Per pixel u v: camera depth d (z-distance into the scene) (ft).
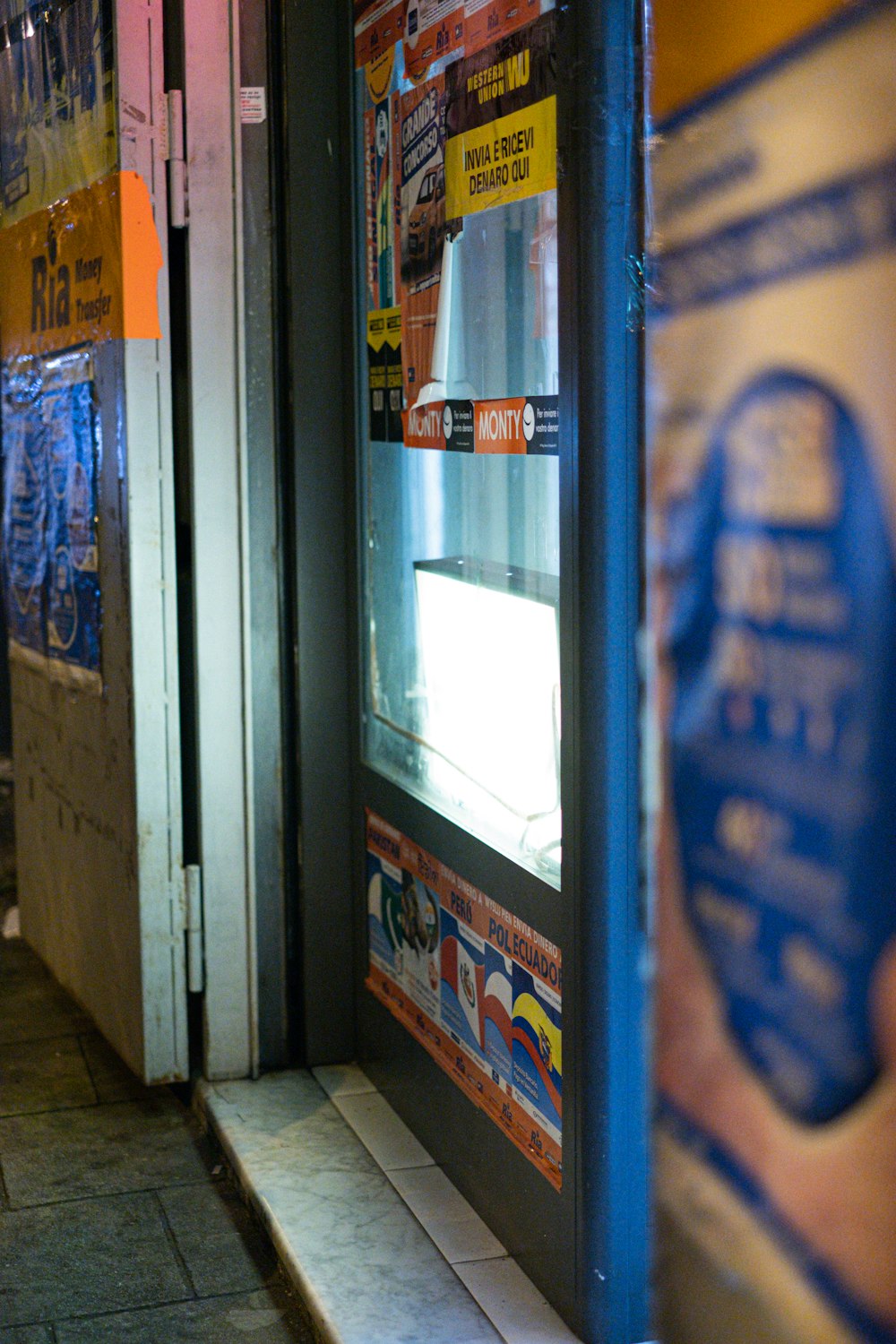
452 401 8.98
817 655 4.42
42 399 12.37
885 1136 4.21
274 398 10.87
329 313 10.78
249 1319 8.50
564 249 7.12
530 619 8.16
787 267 4.55
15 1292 8.78
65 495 11.95
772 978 4.70
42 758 13.11
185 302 10.64
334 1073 11.43
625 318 6.93
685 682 5.26
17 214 12.59
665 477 5.43
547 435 7.69
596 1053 7.48
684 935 5.29
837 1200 4.42
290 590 11.10
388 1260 8.70
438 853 9.57
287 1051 11.52
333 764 11.24
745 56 4.80
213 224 10.52
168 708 10.84
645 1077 7.55
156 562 10.68
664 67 5.44
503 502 8.43
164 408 10.55
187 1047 11.22
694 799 5.17
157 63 10.24
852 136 4.23
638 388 7.00
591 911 7.36
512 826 8.54
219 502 10.77
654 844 5.48
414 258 9.43
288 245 10.67
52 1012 13.05
